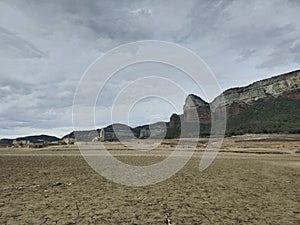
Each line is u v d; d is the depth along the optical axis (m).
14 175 24.94
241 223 11.47
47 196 16.47
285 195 17.12
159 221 11.80
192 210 13.55
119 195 17.08
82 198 16.08
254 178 24.62
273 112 149.25
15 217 12.21
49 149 70.94
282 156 54.84
